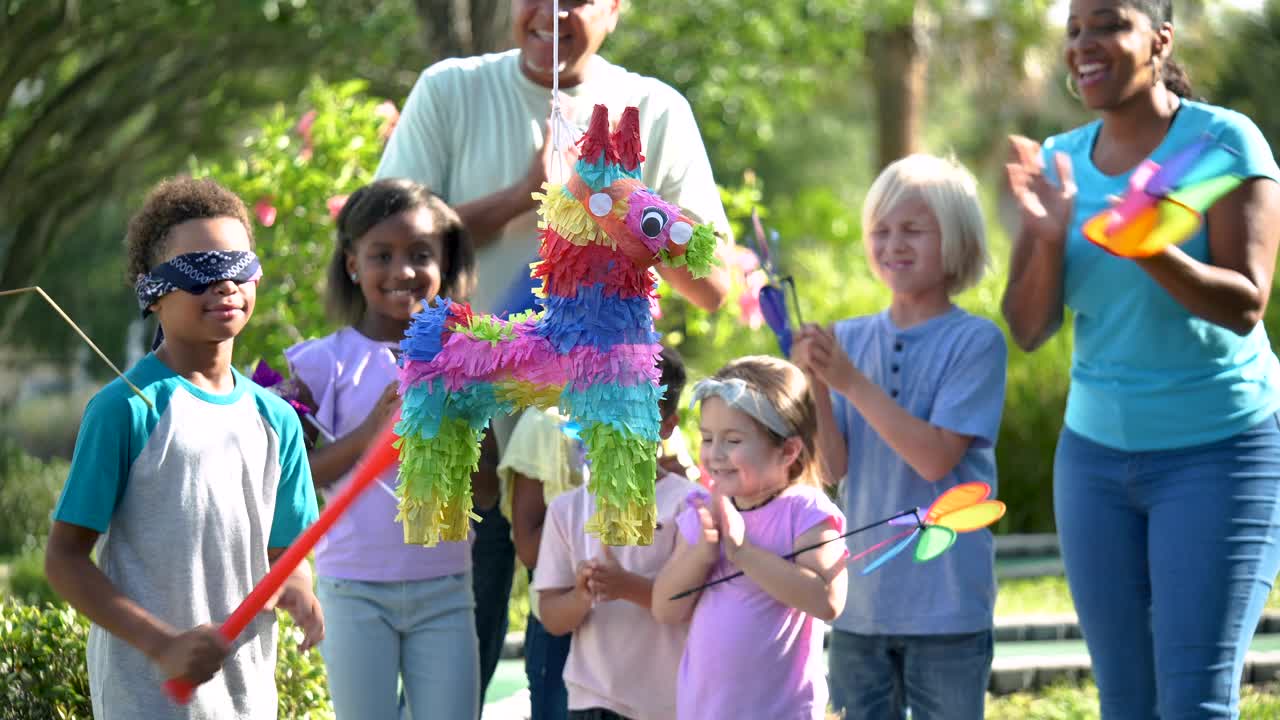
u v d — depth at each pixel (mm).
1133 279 5129
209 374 4078
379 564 5082
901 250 5605
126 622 3721
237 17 16203
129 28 16766
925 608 5355
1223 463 5031
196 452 3959
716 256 3332
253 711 4059
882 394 5328
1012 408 14266
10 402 25125
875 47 23250
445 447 3309
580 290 3236
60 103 17109
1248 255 4949
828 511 4945
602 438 3209
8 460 17938
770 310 5340
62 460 20656
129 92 18031
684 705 4965
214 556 3979
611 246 3209
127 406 3893
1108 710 5383
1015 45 24266
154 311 4043
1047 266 5293
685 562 4941
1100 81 5145
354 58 17516
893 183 5656
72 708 5676
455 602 5191
